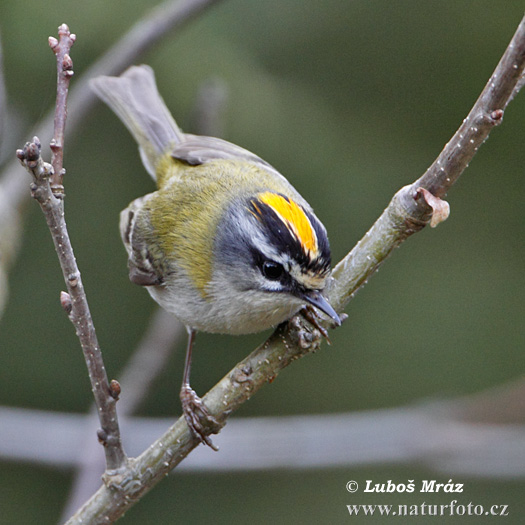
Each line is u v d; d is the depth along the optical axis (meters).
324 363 13.33
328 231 12.23
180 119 11.23
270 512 13.23
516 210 13.37
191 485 13.40
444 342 13.10
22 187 9.13
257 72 11.85
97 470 8.84
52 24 10.68
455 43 12.76
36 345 12.76
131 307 12.67
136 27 10.01
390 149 12.51
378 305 13.27
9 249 8.96
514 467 10.37
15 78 10.98
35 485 12.76
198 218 7.82
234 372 6.45
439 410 10.73
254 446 10.32
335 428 10.53
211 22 11.65
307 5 12.14
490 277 13.20
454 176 5.97
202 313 7.80
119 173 12.34
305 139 12.01
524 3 12.58
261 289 7.10
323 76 12.45
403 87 12.70
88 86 9.91
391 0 12.55
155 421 10.73
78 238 12.46
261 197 7.38
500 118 5.69
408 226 6.44
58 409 12.80
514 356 12.91
